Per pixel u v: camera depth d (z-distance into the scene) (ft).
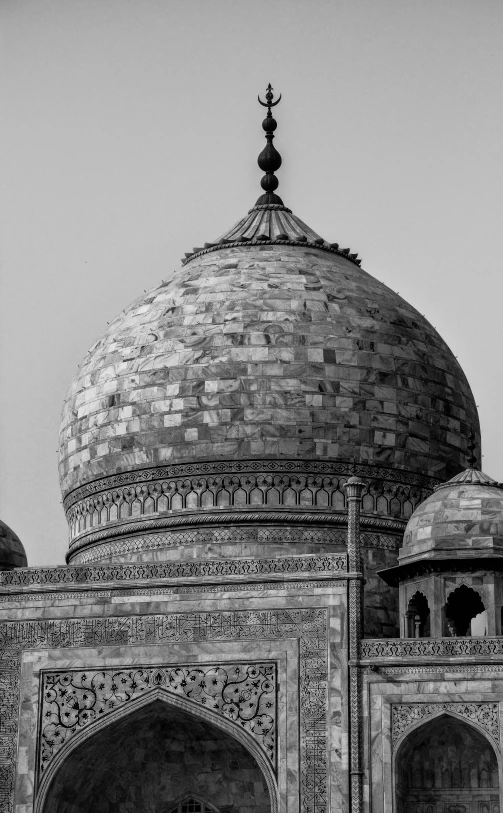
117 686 239.30
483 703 229.86
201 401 274.36
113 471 279.28
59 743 238.07
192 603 240.94
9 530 269.44
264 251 294.87
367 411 275.59
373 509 272.72
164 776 249.34
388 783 228.63
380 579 267.59
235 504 270.05
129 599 242.58
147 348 281.13
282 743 232.53
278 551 266.98
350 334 278.67
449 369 288.30
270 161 313.53
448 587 243.40
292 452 271.49
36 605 244.01
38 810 235.40
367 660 233.35
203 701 236.43
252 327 277.23
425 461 279.08
